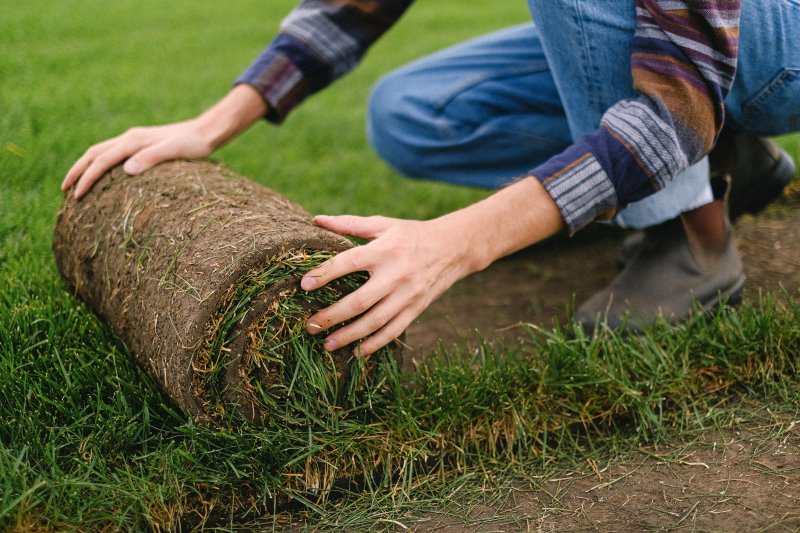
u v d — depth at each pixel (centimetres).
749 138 206
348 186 285
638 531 124
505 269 236
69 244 175
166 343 134
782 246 228
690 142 143
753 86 164
